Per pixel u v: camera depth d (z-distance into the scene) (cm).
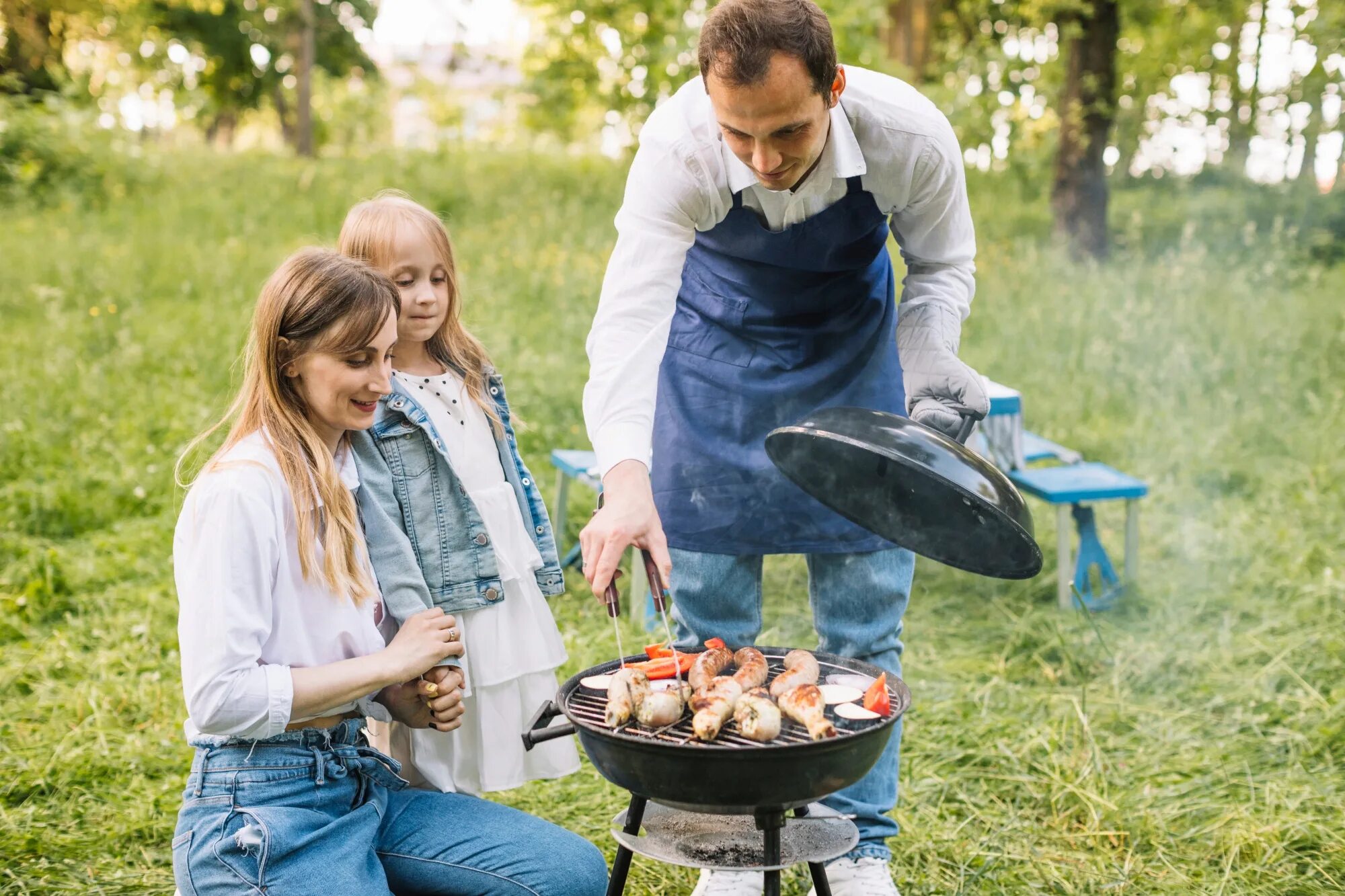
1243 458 621
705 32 195
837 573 260
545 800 314
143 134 1753
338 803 205
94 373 679
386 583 225
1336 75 1395
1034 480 476
